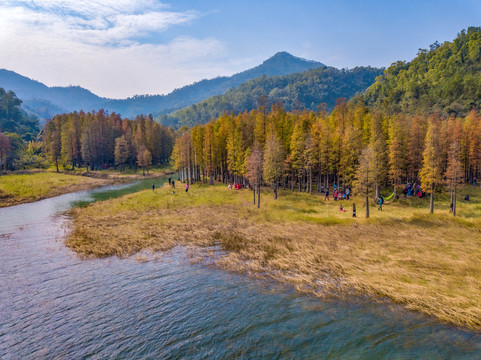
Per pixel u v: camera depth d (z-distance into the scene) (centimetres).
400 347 1296
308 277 2067
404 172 6116
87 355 1291
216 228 3509
